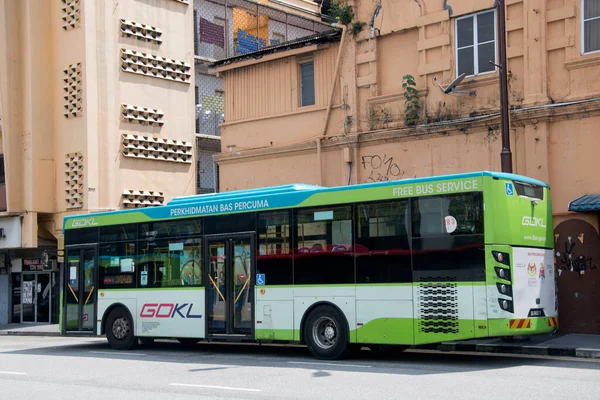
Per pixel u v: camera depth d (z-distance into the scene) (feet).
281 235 49.70
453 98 63.16
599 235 54.49
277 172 75.77
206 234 54.13
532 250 43.98
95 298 61.87
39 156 94.94
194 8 110.32
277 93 76.79
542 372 39.42
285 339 48.70
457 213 42.22
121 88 96.43
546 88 57.31
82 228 63.67
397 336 43.75
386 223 44.86
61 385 38.93
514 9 59.82
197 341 63.41
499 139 60.08
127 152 96.07
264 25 120.98
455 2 62.95
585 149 55.26
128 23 97.35
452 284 41.93
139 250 58.90
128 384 38.75
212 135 111.75
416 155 65.26
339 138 70.13
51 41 96.99
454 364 43.83
